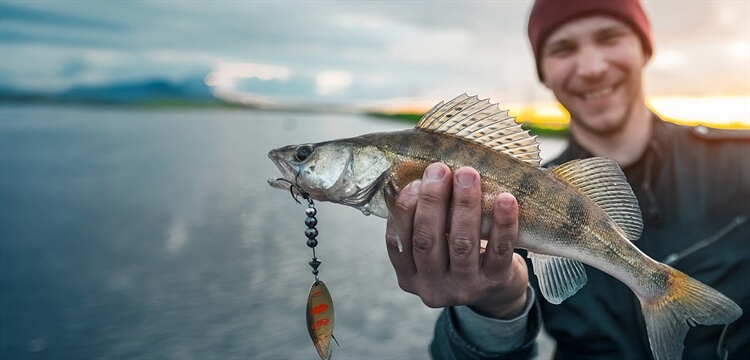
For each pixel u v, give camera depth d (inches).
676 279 12.5
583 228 12.3
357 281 43.0
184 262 47.5
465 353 13.8
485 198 11.7
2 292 39.6
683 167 16.3
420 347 31.2
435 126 12.4
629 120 16.9
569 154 18.7
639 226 12.6
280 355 28.9
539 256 12.8
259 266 46.4
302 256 50.1
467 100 12.1
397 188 12.1
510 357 13.7
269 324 33.3
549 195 12.1
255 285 41.1
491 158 12.0
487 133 12.1
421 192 10.8
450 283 11.5
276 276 43.5
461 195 10.6
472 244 10.9
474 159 11.9
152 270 44.9
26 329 32.8
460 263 11.0
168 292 39.1
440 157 12.0
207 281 41.9
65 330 32.3
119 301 37.7
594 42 17.3
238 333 32.2
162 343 30.0
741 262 15.0
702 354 14.6
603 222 12.4
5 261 48.3
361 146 12.4
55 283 41.4
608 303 15.3
